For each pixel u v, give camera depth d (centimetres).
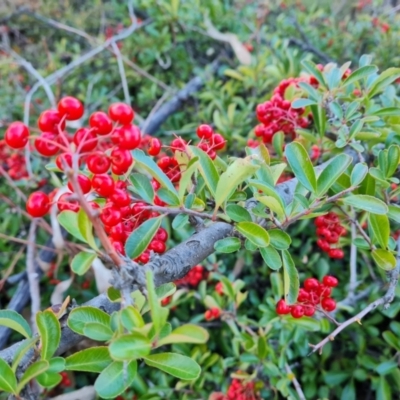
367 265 30
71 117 12
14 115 49
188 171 14
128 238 13
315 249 35
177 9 48
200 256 15
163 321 11
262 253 15
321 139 24
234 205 15
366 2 61
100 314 13
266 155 19
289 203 19
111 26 65
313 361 31
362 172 16
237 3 56
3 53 59
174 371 12
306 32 51
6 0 61
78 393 24
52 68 52
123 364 11
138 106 51
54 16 63
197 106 43
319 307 20
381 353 31
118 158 12
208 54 50
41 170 40
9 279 33
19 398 12
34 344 13
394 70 22
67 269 37
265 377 27
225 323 31
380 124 23
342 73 23
